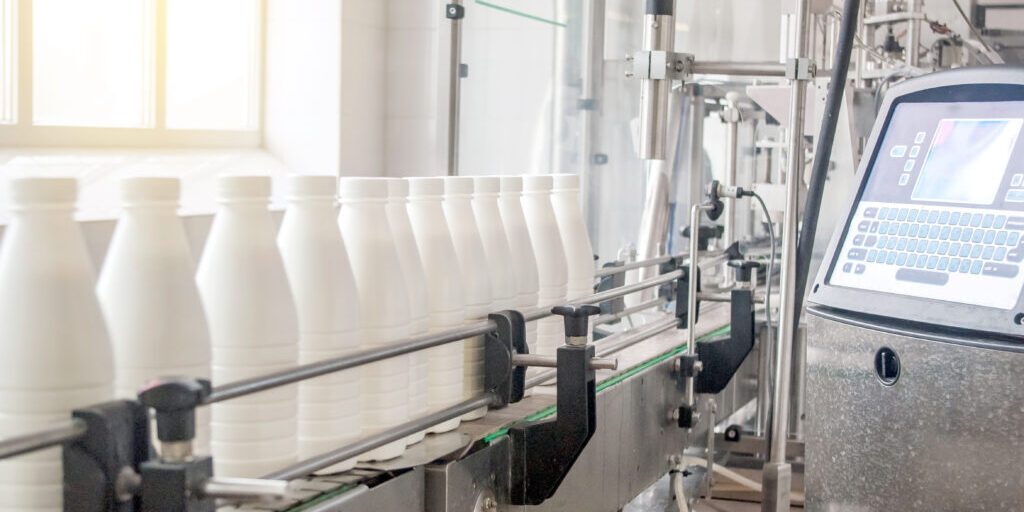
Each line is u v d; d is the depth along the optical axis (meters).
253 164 3.22
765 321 2.53
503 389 1.23
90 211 2.37
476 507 1.13
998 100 1.40
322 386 0.95
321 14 3.29
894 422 1.38
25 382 0.69
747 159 2.64
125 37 2.91
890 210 1.47
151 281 0.79
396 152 3.51
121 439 0.70
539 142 2.54
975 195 1.37
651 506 1.98
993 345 1.26
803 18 1.61
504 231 1.31
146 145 2.96
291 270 0.96
